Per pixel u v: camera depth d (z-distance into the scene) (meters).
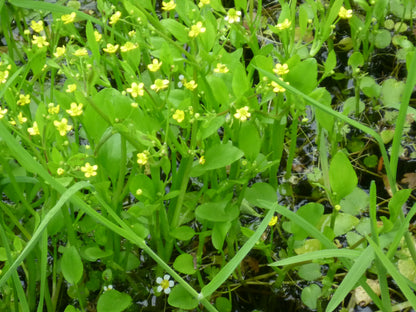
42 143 0.28
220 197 0.34
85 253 0.30
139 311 0.33
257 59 0.30
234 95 0.32
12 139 0.21
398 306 0.32
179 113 0.27
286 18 0.35
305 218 0.29
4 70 0.29
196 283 0.34
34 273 0.31
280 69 0.30
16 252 0.28
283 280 0.34
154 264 0.35
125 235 0.24
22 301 0.25
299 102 0.32
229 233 0.33
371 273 0.34
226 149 0.29
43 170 0.22
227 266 0.24
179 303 0.30
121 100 0.27
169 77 0.27
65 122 0.27
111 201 0.30
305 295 0.32
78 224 0.32
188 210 0.34
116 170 0.30
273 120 0.34
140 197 0.29
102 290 0.34
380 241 0.28
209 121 0.28
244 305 0.34
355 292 0.33
